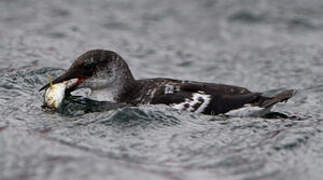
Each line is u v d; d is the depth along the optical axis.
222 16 24.50
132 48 20.62
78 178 8.67
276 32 22.83
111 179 8.76
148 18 24.16
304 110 14.34
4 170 8.95
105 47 20.39
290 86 17.00
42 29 21.70
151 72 18.30
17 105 13.34
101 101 13.87
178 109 12.92
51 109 13.20
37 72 15.77
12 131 10.86
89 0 25.95
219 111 12.93
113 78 13.95
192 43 21.56
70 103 13.59
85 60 13.88
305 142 11.23
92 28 22.52
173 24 23.66
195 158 10.45
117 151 10.62
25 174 8.79
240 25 23.64
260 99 13.07
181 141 11.31
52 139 10.84
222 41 21.83
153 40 21.69
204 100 13.02
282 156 10.61
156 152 10.71
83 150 10.35
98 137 11.30
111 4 25.61
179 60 19.69
